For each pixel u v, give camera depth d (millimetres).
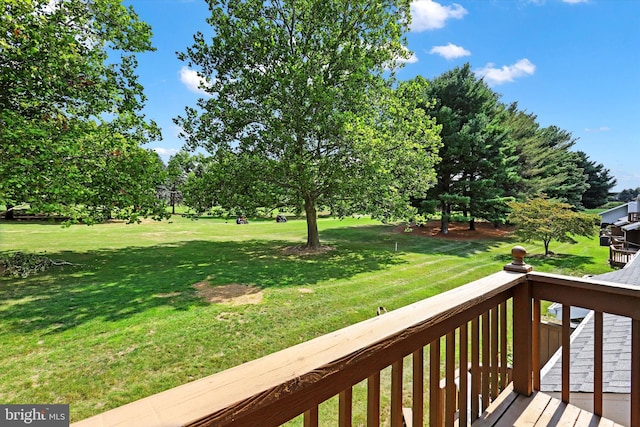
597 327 1507
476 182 15492
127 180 9102
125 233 15984
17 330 4523
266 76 10234
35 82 7586
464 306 1232
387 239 15102
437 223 20859
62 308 5375
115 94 9242
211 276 7656
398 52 11539
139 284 6879
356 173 10242
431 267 9203
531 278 1674
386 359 929
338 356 770
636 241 14555
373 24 11211
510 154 16906
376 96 11148
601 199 31906
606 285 1452
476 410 1444
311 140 10977
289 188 11281
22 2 6977
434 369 1151
